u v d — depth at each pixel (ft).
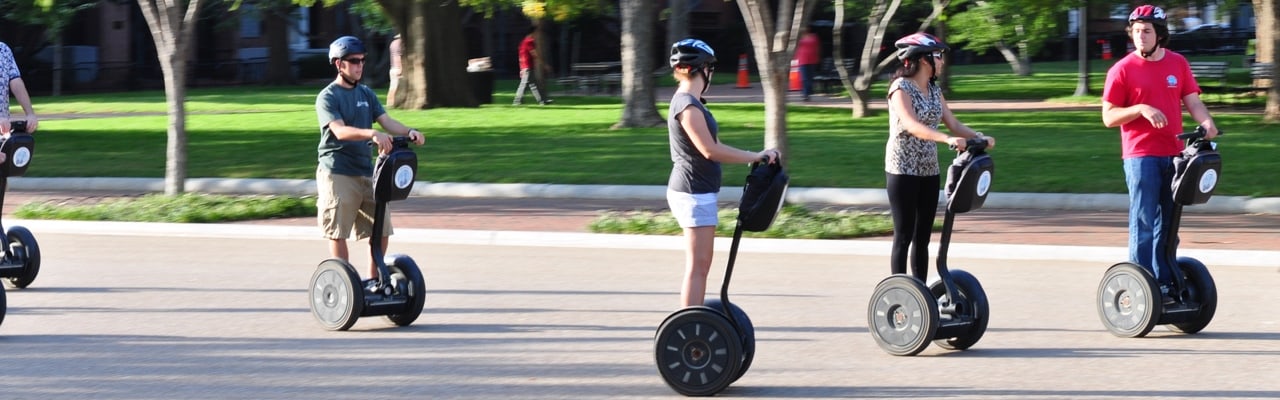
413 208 62.85
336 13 224.74
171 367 31.30
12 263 42.24
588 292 41.86
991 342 33.50
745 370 28.60
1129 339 33.63
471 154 81.66
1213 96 129.49
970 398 27.78
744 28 228.43
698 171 28.37
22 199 67.77
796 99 137.49
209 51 218.18
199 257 49.83
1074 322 36.11
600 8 108.78
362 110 35.99
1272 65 96.99
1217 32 248.73
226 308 39.24
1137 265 33.42
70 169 78.13
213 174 75.87
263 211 59.72
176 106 63.77
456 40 125.59
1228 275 43.50
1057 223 54.75
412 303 35.94
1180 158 32.71
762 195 27.35
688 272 28.86
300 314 38.22
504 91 164.35
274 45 197.88
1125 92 33.55
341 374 30.48
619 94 152.15
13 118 40.57
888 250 49.21
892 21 168.55
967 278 32.09
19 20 175.42
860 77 107.24
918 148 31.53
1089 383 28.96
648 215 55.21
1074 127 96.32
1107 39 252.83
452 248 52.24
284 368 31.14
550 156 79.51
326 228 36.17
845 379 29.68
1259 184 62.03
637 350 33.04
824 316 37.42
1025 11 113.60
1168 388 28.43
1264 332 34.30
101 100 157.28
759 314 37.86
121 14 202.69
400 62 126.11
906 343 31.58
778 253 49.88
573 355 32.48
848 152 78.79
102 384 29.60
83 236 56.34
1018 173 67.77
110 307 39.45
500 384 29.45
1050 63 236.22
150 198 62.28
